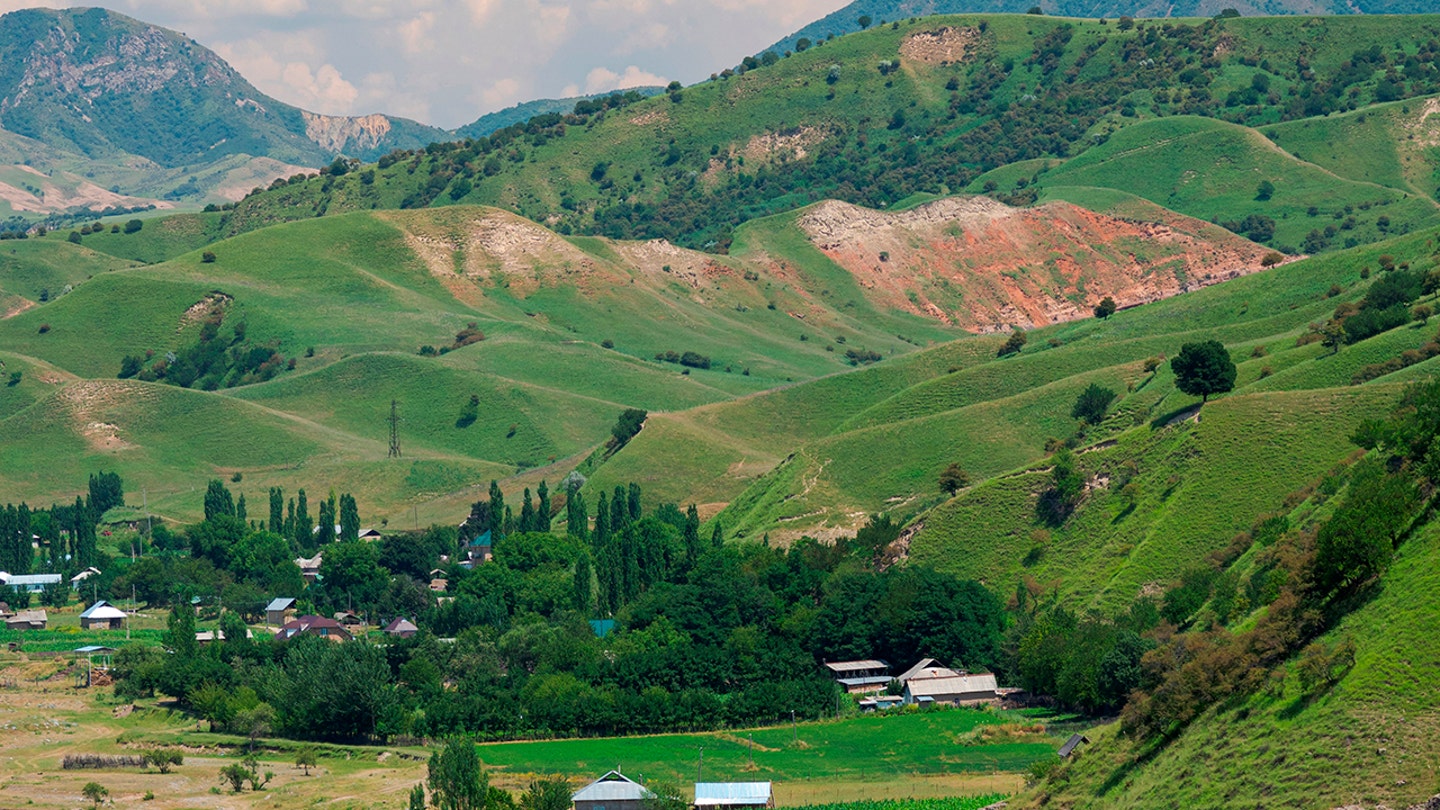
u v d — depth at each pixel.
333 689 181.25
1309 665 107.00
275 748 180.00
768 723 182.38
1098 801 118.00
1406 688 99.62
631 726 179.50
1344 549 115.19
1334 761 97.31
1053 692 178.88
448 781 132.75
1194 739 113.56
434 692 189.62
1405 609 107.12
